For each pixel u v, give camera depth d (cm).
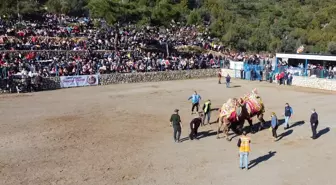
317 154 2133
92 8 5750
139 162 1959
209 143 2316
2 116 2855
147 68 4938
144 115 3006
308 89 4472
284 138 2447
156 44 6197
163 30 7469
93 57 4800
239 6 10950
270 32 9231
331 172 1864
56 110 3102
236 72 5434
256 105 2567
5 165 1878
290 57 5153
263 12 10706
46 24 5766
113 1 5669
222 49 7206
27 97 3628
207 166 1922
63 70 4281
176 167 1902
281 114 3098
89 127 2617
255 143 2336
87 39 5372
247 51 8475
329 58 4769
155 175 1792
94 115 2969
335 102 3647
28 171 1806
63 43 4912
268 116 3030
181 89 4309
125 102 3506
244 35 8844
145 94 3947
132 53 5309
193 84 4722
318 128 2686
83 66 4456
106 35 5688
